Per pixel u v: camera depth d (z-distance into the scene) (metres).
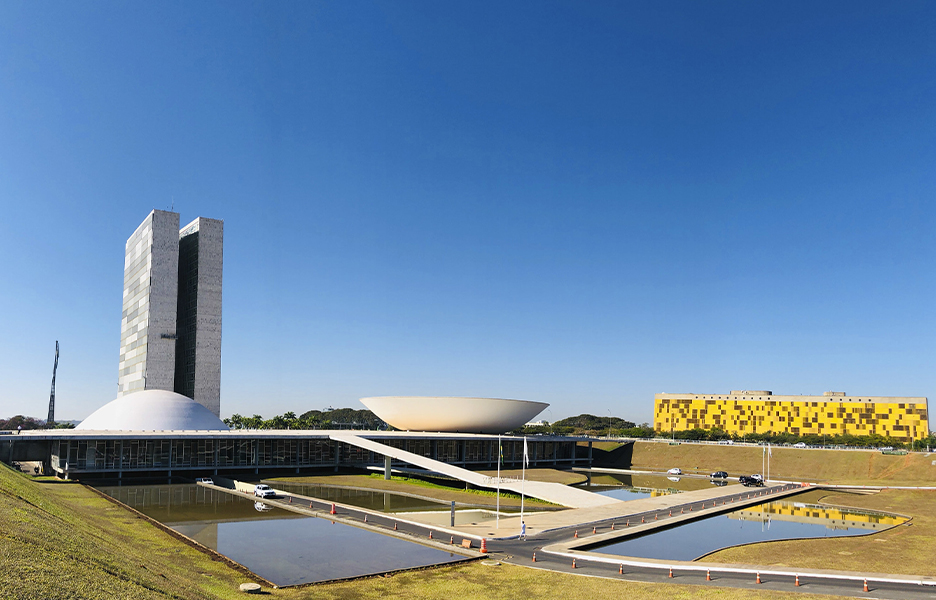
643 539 44.56
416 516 52.62
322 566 33.75
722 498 67.69
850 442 151.50
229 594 26.72
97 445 79.44
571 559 35.75
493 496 67.06
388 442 102.12
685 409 187.88
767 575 32.81
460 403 108.69
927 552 40.62
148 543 36.16
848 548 41.75
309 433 94.62
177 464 84.88
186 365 138.75
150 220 135.12
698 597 27.97
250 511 53.50
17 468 85.12
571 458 130.75
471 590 28.91
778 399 175.00
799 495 76.12
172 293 134.50
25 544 20.44
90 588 18.77
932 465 99.06
